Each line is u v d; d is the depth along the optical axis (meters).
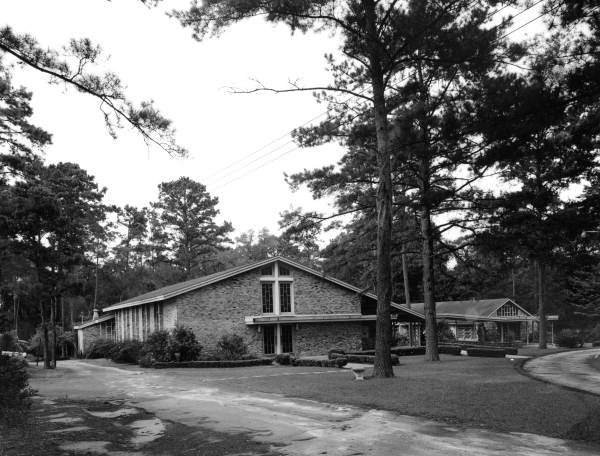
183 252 70.44
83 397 17.75
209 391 18.28
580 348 50.59
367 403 13.90
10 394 12.79
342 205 27.45
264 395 16.56
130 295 75.81
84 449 9.77
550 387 16.03
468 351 35.56
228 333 34.06
